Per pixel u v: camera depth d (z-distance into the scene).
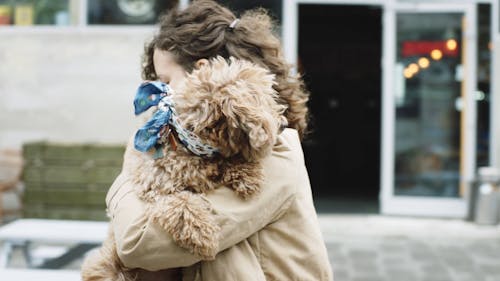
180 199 1.34
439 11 7.57
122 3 7.41
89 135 7.42
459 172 7.74
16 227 4.32
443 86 7.68
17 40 7.42
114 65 7.39
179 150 1.38
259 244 1.46
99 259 1.53
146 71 1.84
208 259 1.35
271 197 1.42
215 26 1.63
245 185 1.38
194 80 1.36
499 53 7.50
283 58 1.68
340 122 10.82
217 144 1.34
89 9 7.42
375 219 7.67
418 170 7.79
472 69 7.56
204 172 1.37
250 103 1.29
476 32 7.54
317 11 10.12
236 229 1.38
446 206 7.73
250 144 1.32
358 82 11.15
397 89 7.74
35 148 6.52
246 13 1.76
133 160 1.52
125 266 1.47
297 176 1.49
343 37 10.96
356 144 10.68
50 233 4.09
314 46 11.02
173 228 1.32
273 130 1.30
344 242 6.70
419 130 7.76
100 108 7.41
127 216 1.41
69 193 6.50
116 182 1.52
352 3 7.60
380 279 5.40
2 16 7.48
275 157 1.47
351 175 10.67
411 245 6.59
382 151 7.80
